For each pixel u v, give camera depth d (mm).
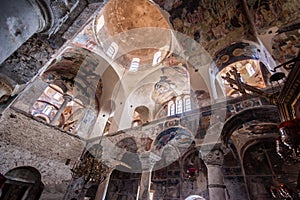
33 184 10000
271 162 11367
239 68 12570
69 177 10883
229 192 11180
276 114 7414
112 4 12961
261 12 6691
